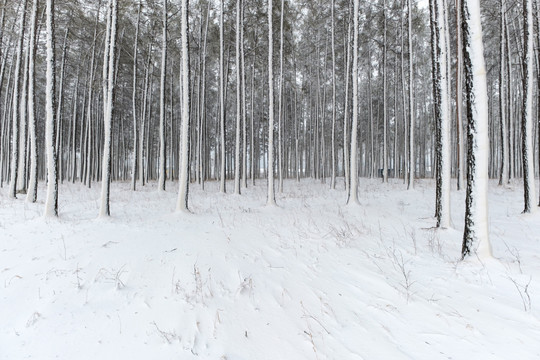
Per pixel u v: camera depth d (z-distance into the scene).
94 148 25.00
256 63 21.39
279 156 15.50
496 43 19.22
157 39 18.22
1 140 18.11
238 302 3.68
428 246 5.71
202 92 17.36
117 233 6.26
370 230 6.97
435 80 7.39
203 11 18.11
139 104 22.75
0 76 14.77
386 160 19.34
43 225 6.89
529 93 8.38
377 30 19.38
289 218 8.15
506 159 14.95
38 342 3.01
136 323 3.28
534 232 6.65
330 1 17.61
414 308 3.41
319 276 4.38
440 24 7.20
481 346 2.71
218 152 29.97
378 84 26.14
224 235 6.21
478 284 3.90
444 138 7.13
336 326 3.19
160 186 15.52
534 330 2.87
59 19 14.98
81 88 24.06
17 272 4.36
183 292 3.84
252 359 2.77
